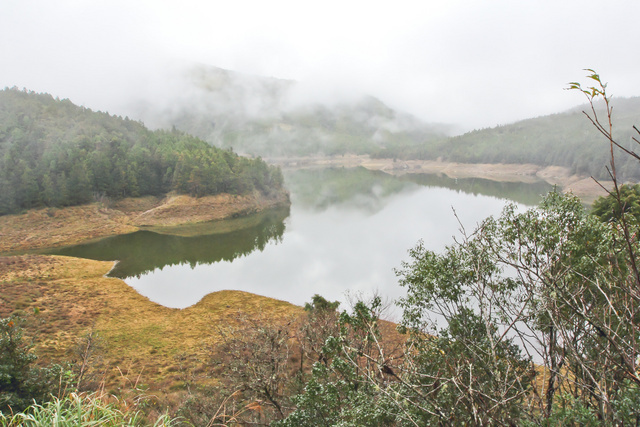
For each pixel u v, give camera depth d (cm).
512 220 955
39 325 3572
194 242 7744
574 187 10512
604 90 243
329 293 4353
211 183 10425
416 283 1073
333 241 7088
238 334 1959
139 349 3159
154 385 2416
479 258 728
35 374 1367
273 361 1407
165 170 11450
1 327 1372
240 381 1347
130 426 516
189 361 2853
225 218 9844
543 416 485
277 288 4753
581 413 462
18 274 5169
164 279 5359
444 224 7562
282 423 1016
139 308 4212
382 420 727
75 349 2694
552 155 17688
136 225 9094
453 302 955
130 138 14388
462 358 683
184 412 1245
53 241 7688
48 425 436
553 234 832
